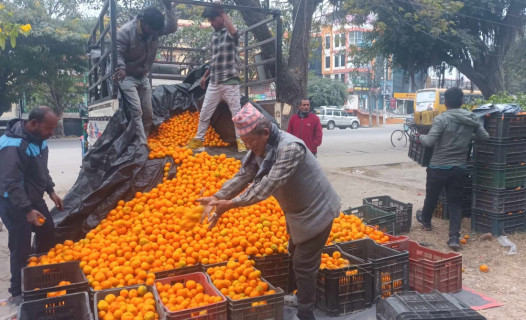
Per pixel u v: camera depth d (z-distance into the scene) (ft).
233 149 21.95
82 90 106.11
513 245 18.65
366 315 12.55
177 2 20.74
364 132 112.27
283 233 14.67
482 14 66.74
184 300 10.75
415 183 34.78
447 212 23.22
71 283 12.22
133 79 19.19
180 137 22.24
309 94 156.87
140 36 18.90
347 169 42.88
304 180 10.47
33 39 84.12
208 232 14.21
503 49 69.46
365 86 171.94
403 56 70.23
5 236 21.21
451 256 14.19
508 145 19.84
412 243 15.31
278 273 13.37
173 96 25.55
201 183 16.98
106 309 10.49
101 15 23.00
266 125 10.05
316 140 24.06
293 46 35.45
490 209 20.30
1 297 14.43
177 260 12.95
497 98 35.01
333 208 10.94
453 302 10.99
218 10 19.67
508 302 13.64
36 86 99.45
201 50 38.11
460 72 72.13
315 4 36.06
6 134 13.16
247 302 10.64
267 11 25.04
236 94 20.49
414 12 59.11
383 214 19.84
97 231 15.23
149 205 16.07
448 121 18.34
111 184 16.40
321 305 12.91
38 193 14.05
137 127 18.29
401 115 194.39
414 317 10.17
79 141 86.28
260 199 9.76
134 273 12.28
